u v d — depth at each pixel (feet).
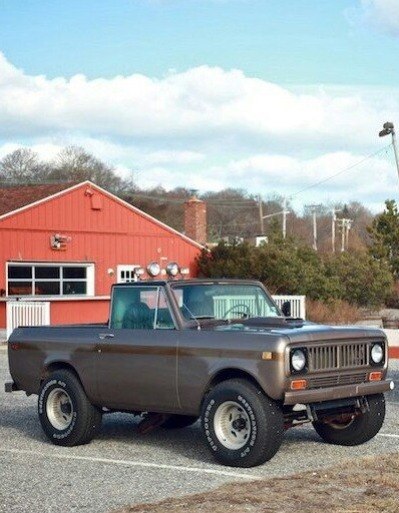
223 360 30.48
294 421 31.71
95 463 31.12
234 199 367.66
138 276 118.21
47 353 35.91
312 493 24.81
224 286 34.06
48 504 25.08
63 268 122.01
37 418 41.70
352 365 31.50
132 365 33.04
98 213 125.59
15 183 256.93
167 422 37.81
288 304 35.58
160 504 24.13
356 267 141.18
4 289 115.03
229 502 23.90
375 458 29.91
